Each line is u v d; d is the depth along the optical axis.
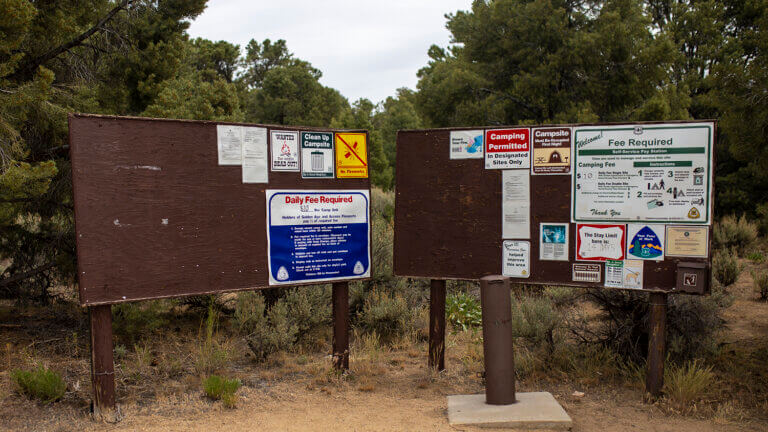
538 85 19.77
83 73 7.14
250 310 6.96
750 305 8.78
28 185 5.05
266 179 5.05
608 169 4.98
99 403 4.34
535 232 5.23
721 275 10.14
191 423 4.32
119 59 7.49
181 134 4.65
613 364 5.72
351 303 7.84
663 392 4.90
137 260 4.46
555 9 20.33
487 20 22.00
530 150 5.22
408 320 7.36
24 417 4.26
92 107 6.64
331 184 5.38
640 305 5.94
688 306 5.83
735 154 6.42
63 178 6.34
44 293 7.12
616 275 4.98
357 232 5.53
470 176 5.44
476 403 4.69
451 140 5.49
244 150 4.94
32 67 6.38
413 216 5.65
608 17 18.98
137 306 6.20
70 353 5.77
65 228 6.51
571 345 6.28
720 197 18.69
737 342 6.68
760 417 4.49
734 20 23.70
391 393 5.18
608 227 5.00
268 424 4.34
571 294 7.46
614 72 19.62
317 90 55.88
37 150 6.29
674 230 4.80
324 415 4.55
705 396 4.93
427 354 6.55
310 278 5.31
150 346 6.20
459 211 5.49
